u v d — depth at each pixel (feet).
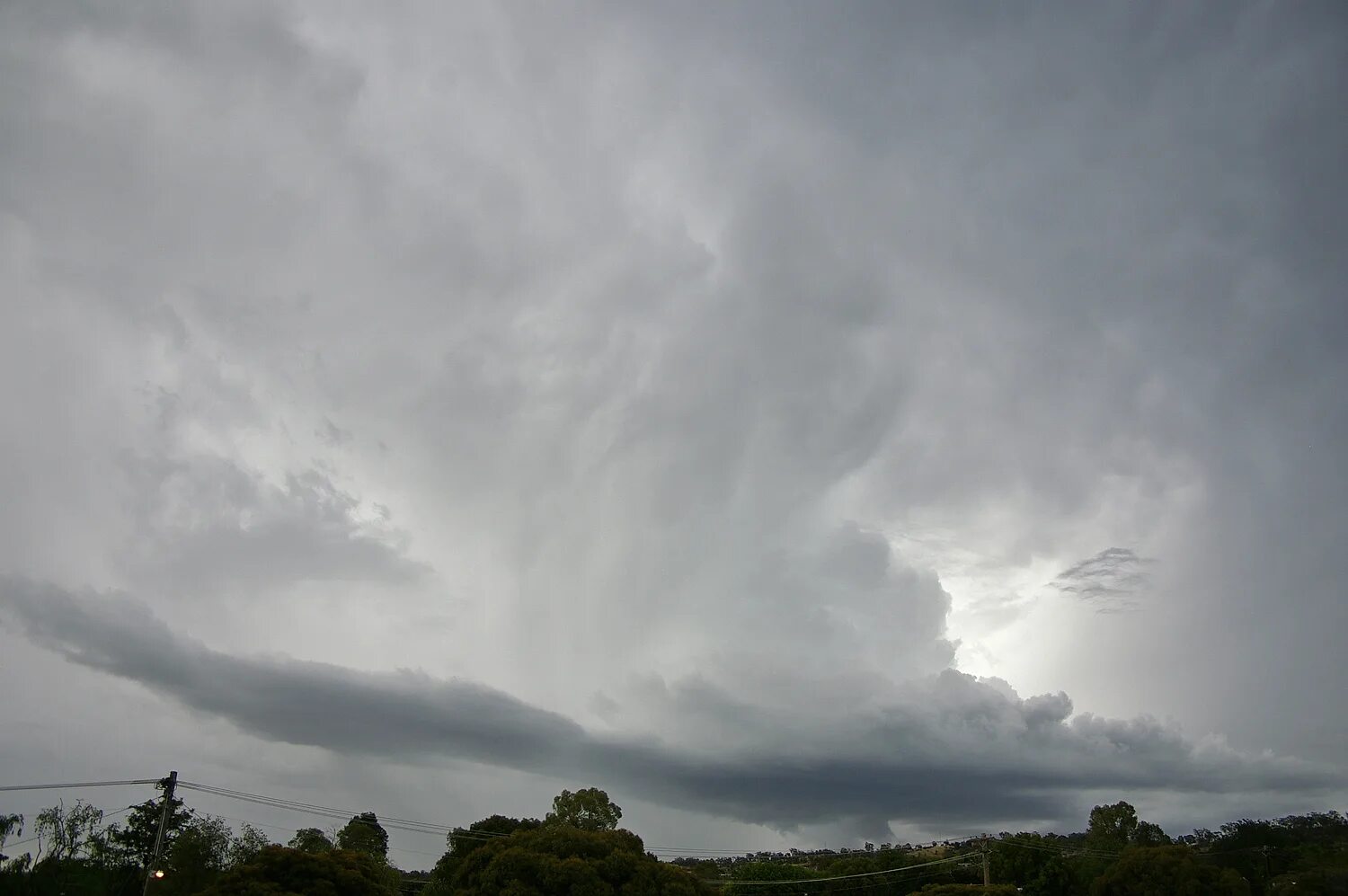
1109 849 314.14
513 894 185.26
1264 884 254.68
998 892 250.16
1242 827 304.30
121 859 222.28
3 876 192.95
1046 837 354.54
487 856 208.54
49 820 213.87
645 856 216.13
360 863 193.47
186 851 219.61
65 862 207.72
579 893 187.62
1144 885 241.96
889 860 327.88
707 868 367.45
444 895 227.20
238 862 221.87
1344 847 262.47
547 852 200.44
